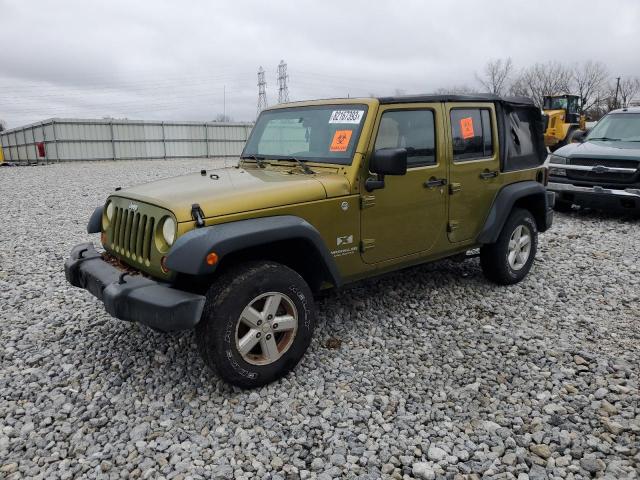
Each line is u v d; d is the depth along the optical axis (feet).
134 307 10.29
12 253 22.70
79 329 14.52
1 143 141.90
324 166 13.05
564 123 73.82
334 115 13.42
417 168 13.96
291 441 9.69
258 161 14.76
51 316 15.44
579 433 9.83
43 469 9.04
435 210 14.62
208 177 13.35
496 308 15.83
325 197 12.05
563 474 8.80
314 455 9.37
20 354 13.10
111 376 12.01
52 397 11.16
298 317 11.55
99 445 9.66
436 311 15.61
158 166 84.64
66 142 106.32
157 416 10.51
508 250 17.21
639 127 30.55
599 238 24.40
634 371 12.01
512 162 17.12
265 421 10.29
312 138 13.71
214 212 10.50
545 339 13.73
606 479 8.63
